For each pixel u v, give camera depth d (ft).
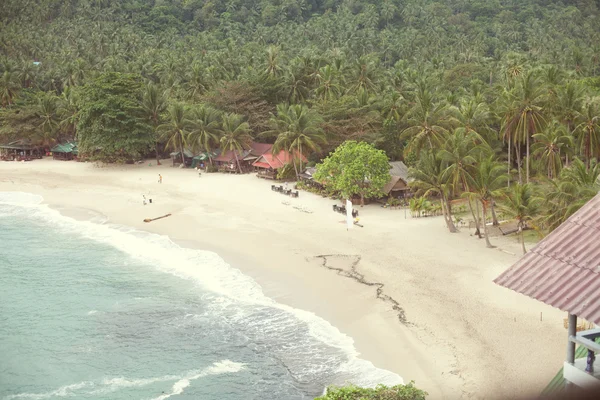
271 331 169.68
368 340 159.74
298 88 465.06
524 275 63.98
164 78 565.53
